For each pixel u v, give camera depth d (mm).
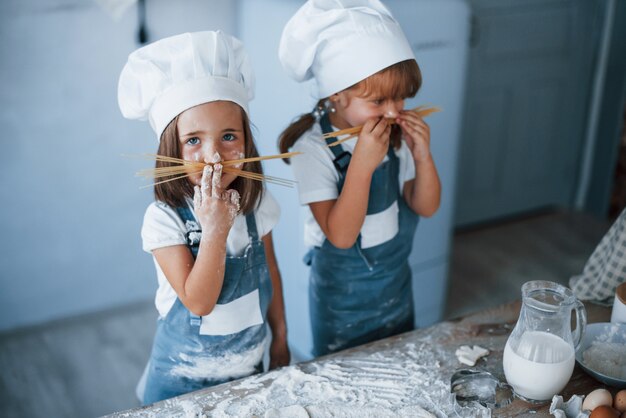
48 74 2301
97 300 2695
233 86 1237
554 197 3600
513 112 3256
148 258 2723
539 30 3150
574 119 3443
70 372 2396
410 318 1694
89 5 2273
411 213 1608
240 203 1298
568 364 1138
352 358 1285
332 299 1588
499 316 1420
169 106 1210
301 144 1479
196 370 1344
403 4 2139
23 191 2414
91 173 2492
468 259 3170
